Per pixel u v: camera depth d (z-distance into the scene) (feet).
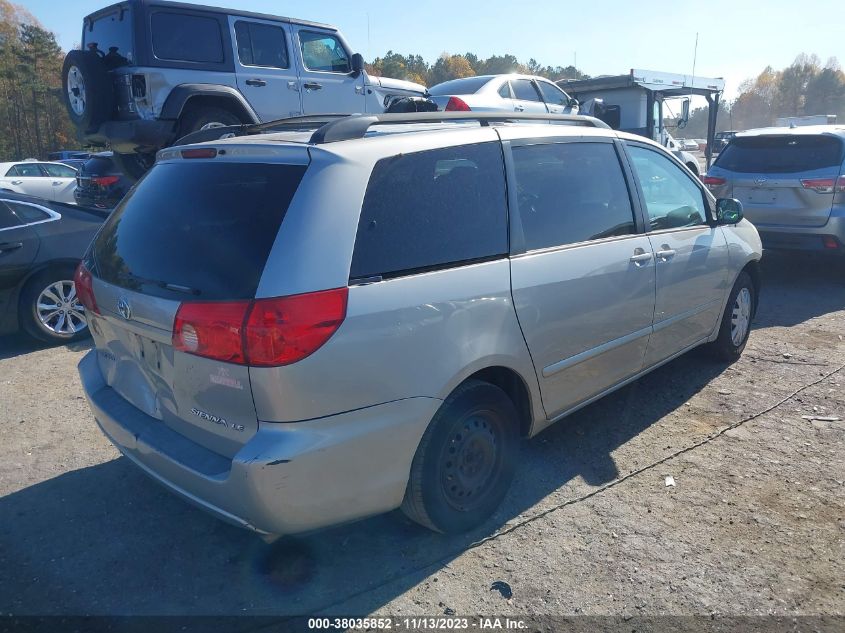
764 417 14.92
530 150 11.81
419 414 9.39
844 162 25.18
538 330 11.14
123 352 10.44
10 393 16.84
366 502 9.16
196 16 25.90
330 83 30.37
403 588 9.62
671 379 17.16
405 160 9.83
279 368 8.14
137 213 10.61
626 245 13.14
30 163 55.52
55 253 20.27
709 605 9.21
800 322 21.93
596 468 12.85
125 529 11.13
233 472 8.34
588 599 9.34
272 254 8.48
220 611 9.25
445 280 9.74
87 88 24.88
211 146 10.27
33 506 11.81
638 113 47.93
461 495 10.57
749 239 17.71
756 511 11.34
